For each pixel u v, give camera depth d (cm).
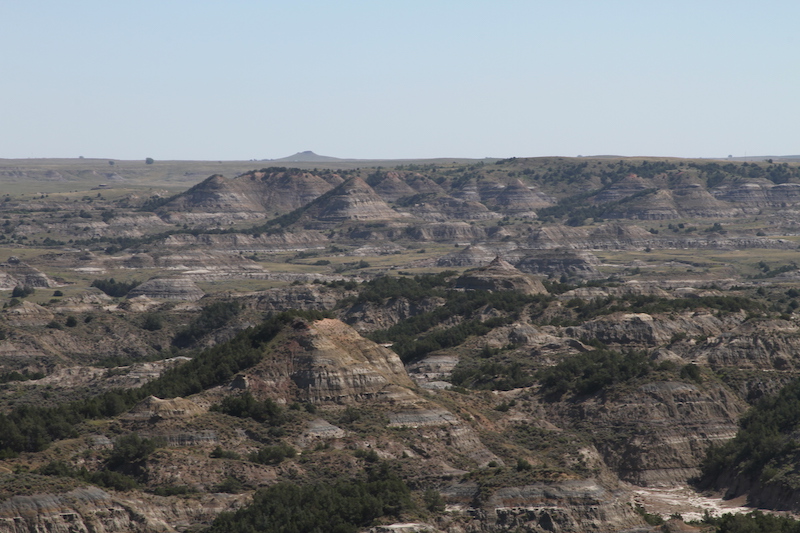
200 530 16438
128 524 16238
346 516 16212
